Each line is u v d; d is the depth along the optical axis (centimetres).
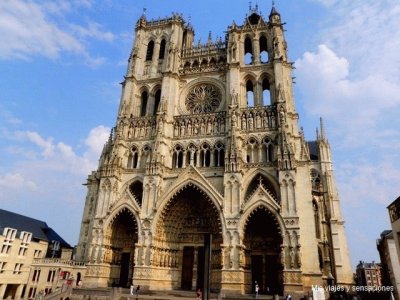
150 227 5691
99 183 7006
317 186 7875
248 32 7562
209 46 7662
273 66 6725
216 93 7100
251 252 5603
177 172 6303
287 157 5503
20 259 7912
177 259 5928
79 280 6550
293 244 4916
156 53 7975
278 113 6038
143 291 5156
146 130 6894
